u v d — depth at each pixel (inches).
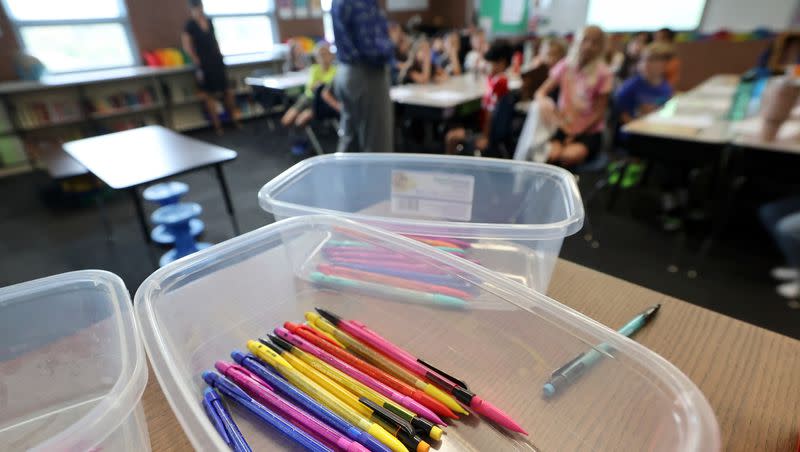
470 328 23.0
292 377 19.9
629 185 107.7
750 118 71.9
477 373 20.3
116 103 177.3
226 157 73.6
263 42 225.3
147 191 85.6
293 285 26.8
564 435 17.3
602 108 89.3
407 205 34.4
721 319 24.3
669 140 70.6
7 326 19.8
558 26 286.0
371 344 21.8
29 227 105.2
